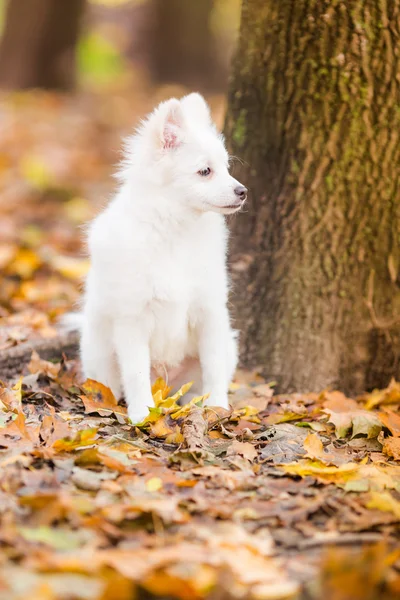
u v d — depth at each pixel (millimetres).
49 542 4367
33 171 15992
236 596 4047
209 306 6941
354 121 7547
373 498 5215
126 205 6812
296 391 7961
